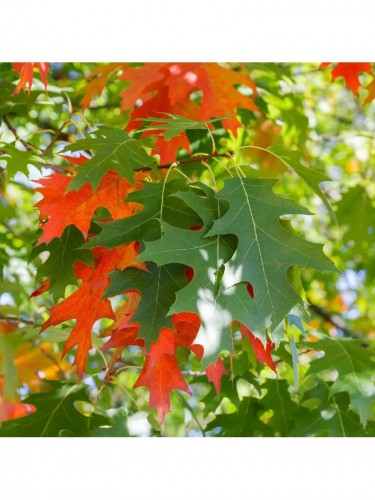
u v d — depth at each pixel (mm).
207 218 936
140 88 1406
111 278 923
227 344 886
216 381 991
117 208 1016
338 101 2785
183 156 1581
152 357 947
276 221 935
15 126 1994
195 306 888
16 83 1398
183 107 1438
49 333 1378
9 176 1142
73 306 1022
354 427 1253
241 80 1413
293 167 1022
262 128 1978
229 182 951
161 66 1417
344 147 2580
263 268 917
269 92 1749
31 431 1161
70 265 1039
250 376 1313
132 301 1056
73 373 1776
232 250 926
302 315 919
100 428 1166
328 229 2537
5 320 1399
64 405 1190
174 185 980
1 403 1612
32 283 1836
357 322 2639
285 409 1309
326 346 1251
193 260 908
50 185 1008
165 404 957
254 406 1327
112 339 960
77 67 2158
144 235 949
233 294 903
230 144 1682
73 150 971
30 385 1729
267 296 909
